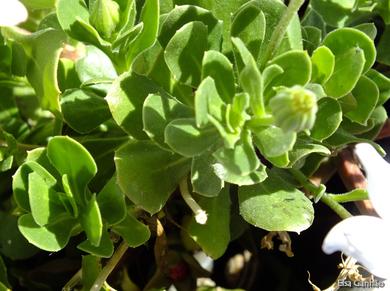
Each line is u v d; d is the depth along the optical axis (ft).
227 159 0.43
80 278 0.55
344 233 0.46
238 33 0.49
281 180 0.51
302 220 0.48
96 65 0.55
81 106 0.53
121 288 0.59
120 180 0.47
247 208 0.49
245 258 0.61
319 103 0.49
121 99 0.48
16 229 0.59
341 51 0.50
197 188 0.46
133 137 0.49
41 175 0.48
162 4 0.53
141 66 0.54
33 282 0.60
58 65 0.54
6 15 0.48
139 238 0.50
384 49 0.60
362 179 0.58
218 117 0.44
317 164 0.56
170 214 0.58
